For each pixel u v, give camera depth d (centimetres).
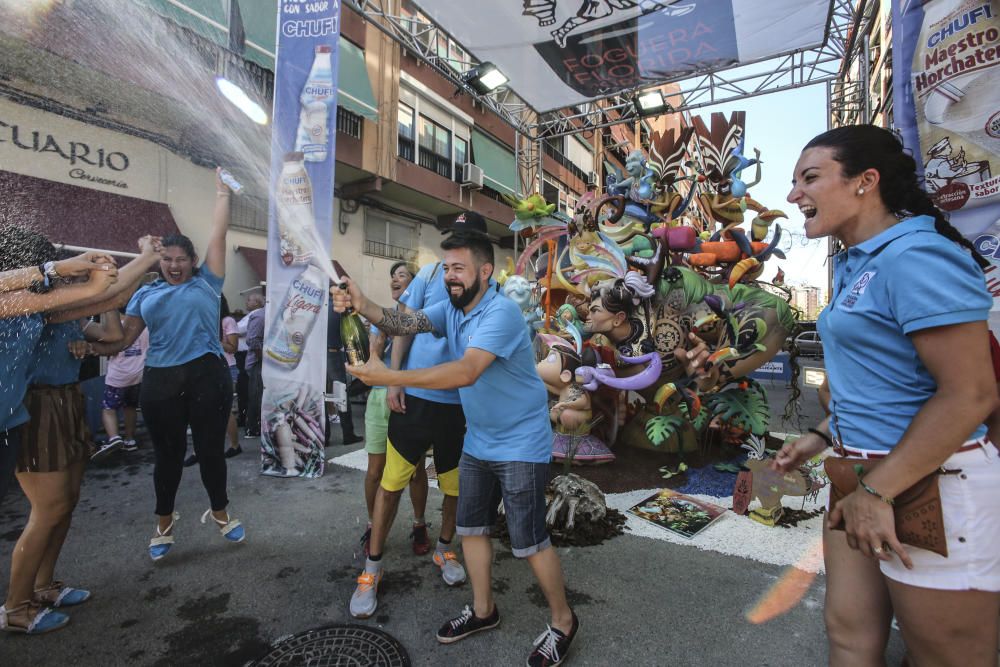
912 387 117
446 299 246
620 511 348
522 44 660
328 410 545
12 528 325
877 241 121
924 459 105
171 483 276
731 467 425
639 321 424
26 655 204
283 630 221
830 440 156
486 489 211
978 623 112
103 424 534
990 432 117
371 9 684
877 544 110
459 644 211
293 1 352
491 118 1462
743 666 198
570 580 261
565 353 414
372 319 191
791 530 319
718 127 483
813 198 132
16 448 197
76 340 223
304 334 410
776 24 617
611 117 2064
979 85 244
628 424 501
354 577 265
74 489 228
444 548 266
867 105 646
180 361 270
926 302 105
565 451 429
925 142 261
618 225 473
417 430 235
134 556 285
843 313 126
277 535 314
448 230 210
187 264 265
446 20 616
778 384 1105
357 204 1066
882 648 134
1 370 183
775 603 241
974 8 244
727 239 491
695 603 240
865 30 632
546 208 509
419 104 1202
